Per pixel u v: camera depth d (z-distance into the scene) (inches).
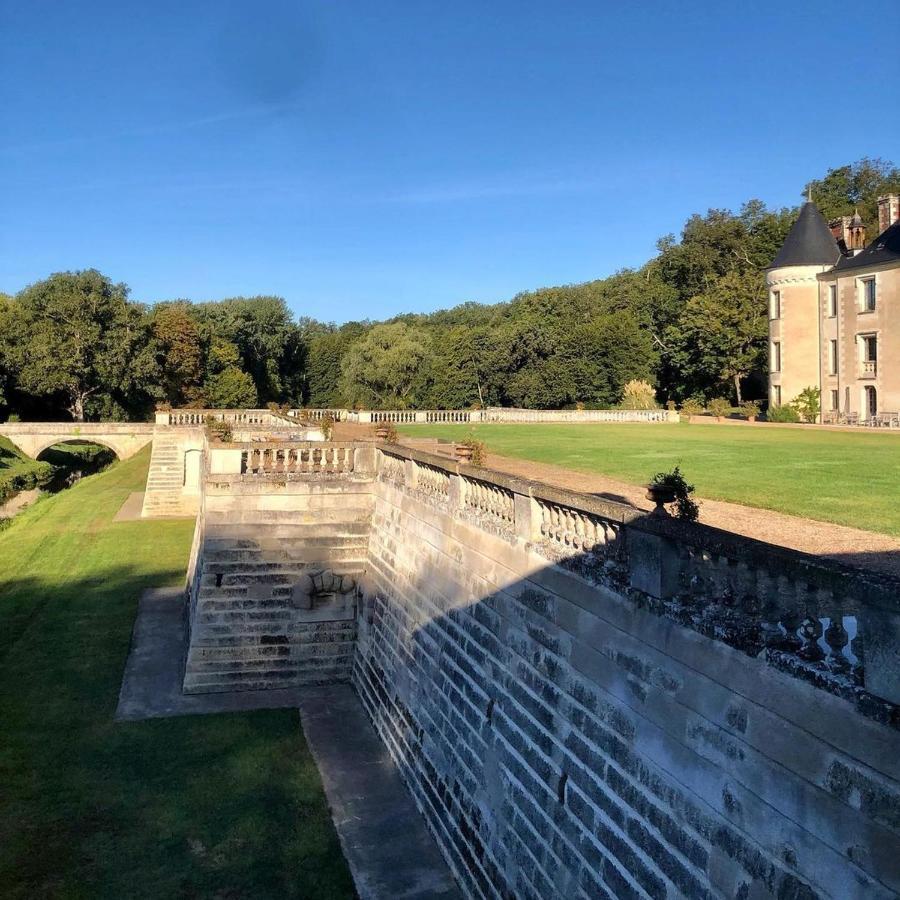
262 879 484.4
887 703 212.5
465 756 507.5
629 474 805.2
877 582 214.8
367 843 527.8
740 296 2824.8
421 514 632.4
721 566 290.8
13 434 2133.4
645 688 328.5
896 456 965.8
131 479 2041.1
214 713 719.7
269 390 4025.6
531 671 433.4
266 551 783.7
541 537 439.2
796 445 1169.4
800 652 248.4
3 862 494.3
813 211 2365.9
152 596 1073.5
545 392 3063.5
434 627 586.6
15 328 2694.4
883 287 2046.0
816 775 237.1
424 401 3380.9
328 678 795.4
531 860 416.2
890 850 210.5
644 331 3213.6
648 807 323.0
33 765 613.9
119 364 2753.4
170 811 555.2
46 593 1079.6
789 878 246.1
